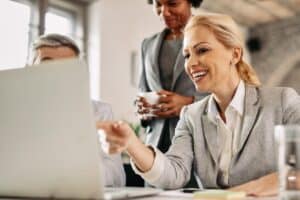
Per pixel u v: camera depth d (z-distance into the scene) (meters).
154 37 1.86
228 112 1.16
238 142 1.13
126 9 4.10
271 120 1.12
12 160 0.75
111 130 0.85
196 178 1.21
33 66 0.72
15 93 0.73
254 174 1.09
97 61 3.78
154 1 1.81
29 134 0.73
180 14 1.72
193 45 1.15
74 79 0.68
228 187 1.11
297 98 1.16
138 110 1.66
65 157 0.70
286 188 0.60
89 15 3.83
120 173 1.37
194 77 1.16
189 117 1.27
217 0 5.66
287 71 7.00
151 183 1.02
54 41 1.43
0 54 2.94
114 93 3.88
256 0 5.82
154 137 1.69
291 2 6.00
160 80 1.76
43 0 3.24
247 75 1.21
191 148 1.22
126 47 4.06
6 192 0.78
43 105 0.71
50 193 0.73
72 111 0.69
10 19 3.03
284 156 0.61
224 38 1.14
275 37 7.05
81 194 0.70
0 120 0.75
